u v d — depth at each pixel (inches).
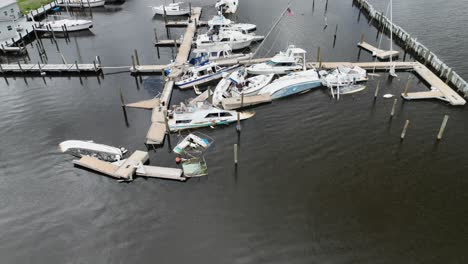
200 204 1094.4
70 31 2669.8
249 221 1037.2
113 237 998.4
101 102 1685.5
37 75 1982.0
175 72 1872.5
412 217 1040.8
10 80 1932.8
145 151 1330.0
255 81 1740.9
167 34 2591.0
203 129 1451.8
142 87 1824.6
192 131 1439.5
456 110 1542.8
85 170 1236.5
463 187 1144.8
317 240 978.7
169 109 1596.9
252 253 947.3
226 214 1059.9
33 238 1002.1
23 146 1376.7
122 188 1158.3
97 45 2412.6
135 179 1194.6
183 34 2573.8
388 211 1061.8
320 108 1583.4
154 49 2321.6
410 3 3176.7
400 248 952.3
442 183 1160.8
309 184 1163.9
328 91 1722.4
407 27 2578.7
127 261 935.0
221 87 1706.4
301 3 3267.7
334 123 1475.1
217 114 1472.7
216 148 1334.9
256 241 979.3
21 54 2277.3
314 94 1701.5
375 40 2399.1
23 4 3250.5
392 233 994.1
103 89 1813.5
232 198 1112.8
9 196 1141.7
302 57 2016.5
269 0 3368.6
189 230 1012.5
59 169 1243.2
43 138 1419.8
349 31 2559.1
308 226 1019.3
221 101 1601.9
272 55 2151.8
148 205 1095.0
